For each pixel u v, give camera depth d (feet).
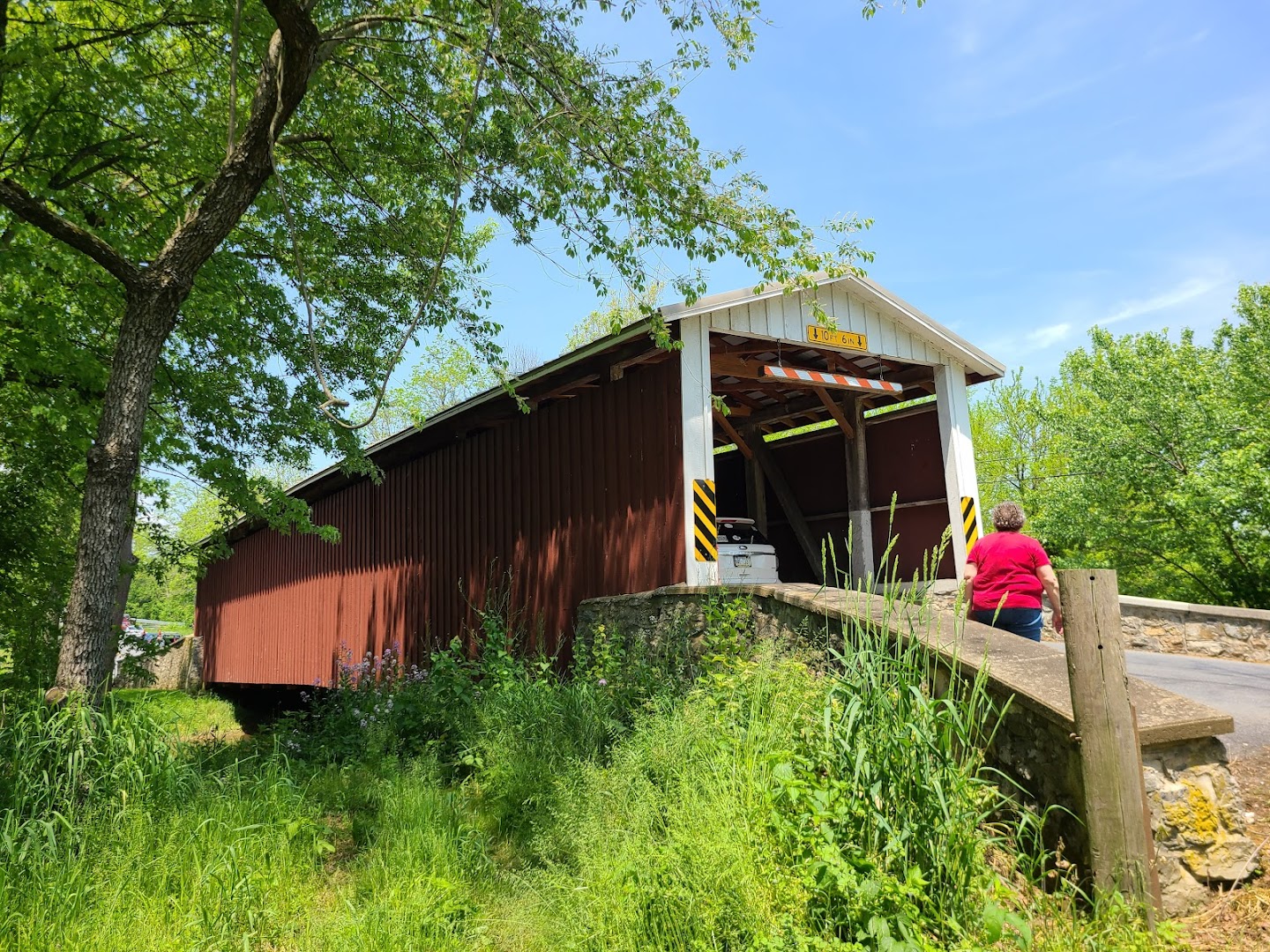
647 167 22.03
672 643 22.40
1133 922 9.45
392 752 21.84
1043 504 59.11
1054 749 11.02
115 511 18.84
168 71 28.07
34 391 30.99
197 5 25.40
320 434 36.50
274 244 35.01
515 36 21.39
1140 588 55.36
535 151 22.13
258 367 37.24
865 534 34.71
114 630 33.63
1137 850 9.96
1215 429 48.32
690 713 14.40
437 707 23.84
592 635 27.32
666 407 26.71
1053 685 11.34
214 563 79.77
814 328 28.58
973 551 16.26
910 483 33.78
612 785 12.95
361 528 49.01
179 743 18.47
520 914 11.05
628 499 28.14
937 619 12.92
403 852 13.35
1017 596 15.44
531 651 32.24
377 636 45.52
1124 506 54.19
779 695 13.47
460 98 24.49
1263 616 25.86
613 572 28.55
